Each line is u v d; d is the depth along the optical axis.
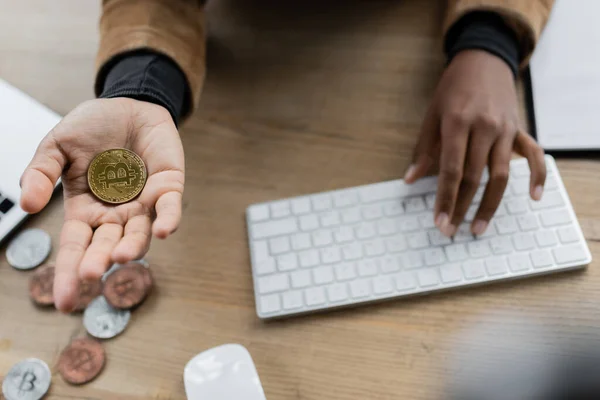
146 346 0.59
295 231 0.64
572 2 0.76
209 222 0.66
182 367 0.58
